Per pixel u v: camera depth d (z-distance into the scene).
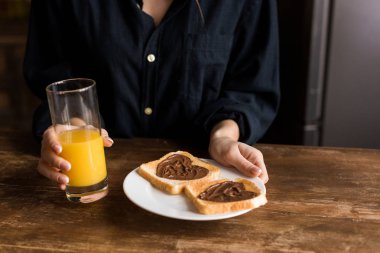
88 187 0.59
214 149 0.67
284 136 1.29
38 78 0.85
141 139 0.80
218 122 0.78
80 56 0.86
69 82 0.64
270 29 0.82
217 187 0.57
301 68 1.13
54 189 0.64
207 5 0.80
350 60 1.10
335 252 0.50
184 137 0.88
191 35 0.80
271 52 0.83
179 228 0.54
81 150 0.58
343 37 1.08
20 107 2.07
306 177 0.66
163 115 0.86
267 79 0.83
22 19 2.04
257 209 0.58
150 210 0.53
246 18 0.82
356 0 1.05
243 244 0.51
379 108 1.14
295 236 0.52
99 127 0.61
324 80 1.12
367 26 1.07
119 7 0.79
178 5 0.79
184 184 0.58
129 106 0.85
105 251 0.51
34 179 0.67
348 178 0.65
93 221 0.56
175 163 0.64
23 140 0.81
